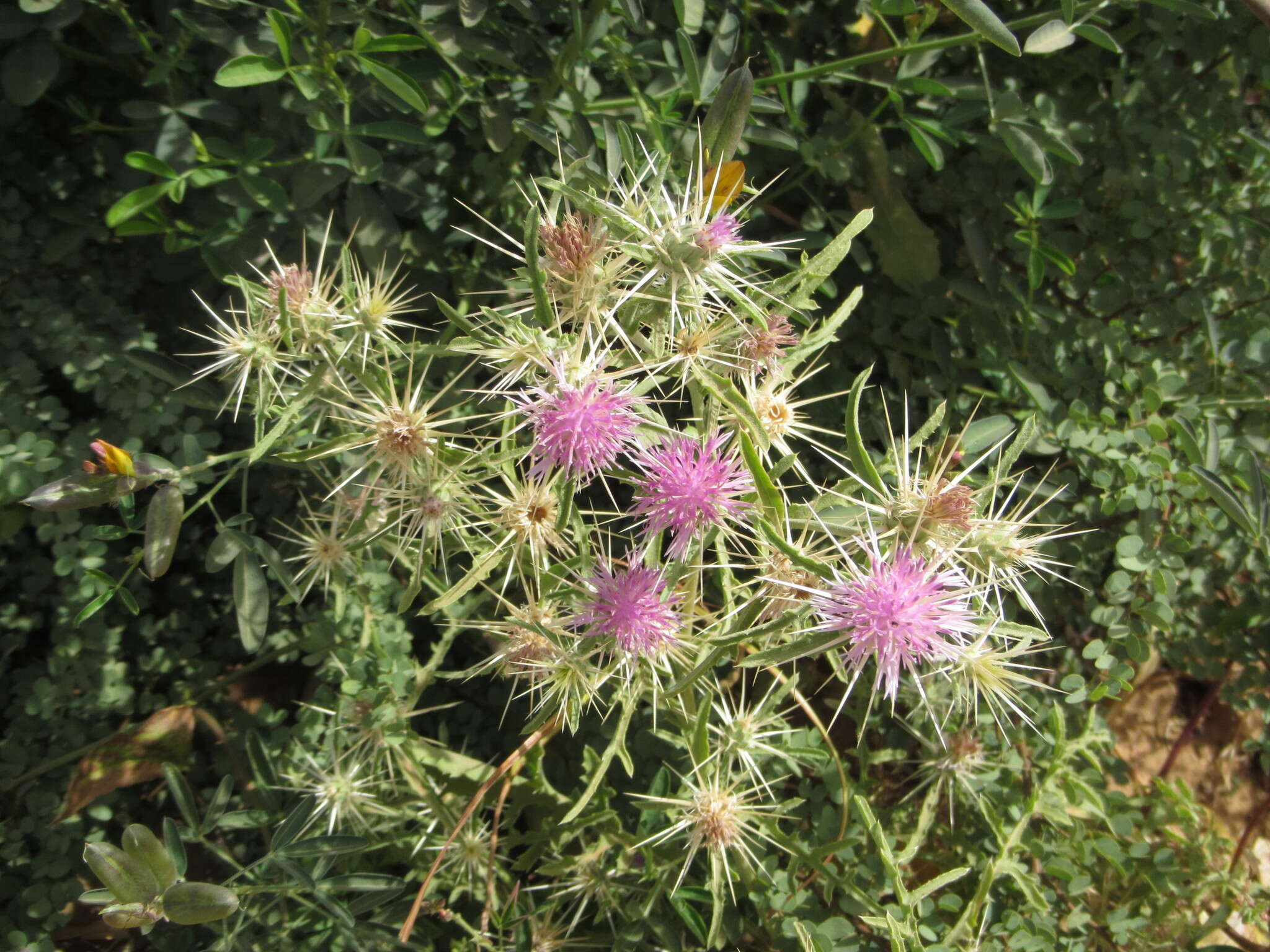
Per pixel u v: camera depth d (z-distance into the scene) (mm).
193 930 232
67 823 233
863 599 163
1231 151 278
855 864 235
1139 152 280
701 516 172
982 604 176
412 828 246
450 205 275
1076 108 292
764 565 186
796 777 262
